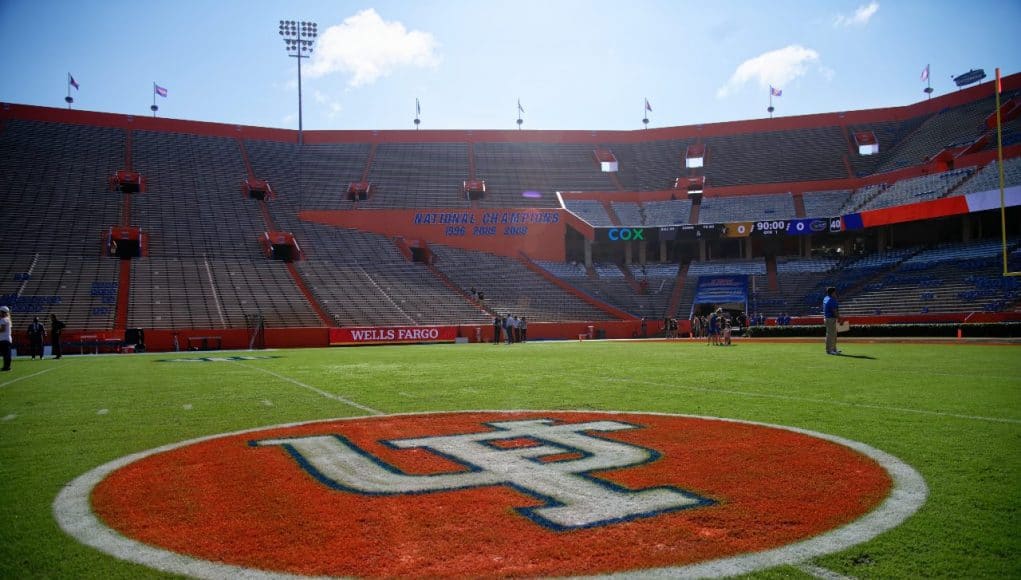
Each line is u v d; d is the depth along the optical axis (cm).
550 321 4234
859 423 688
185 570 321
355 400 955
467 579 306
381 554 336
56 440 649
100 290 3556
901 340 2622
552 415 781
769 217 4850
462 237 4875
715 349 2347
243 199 4850
